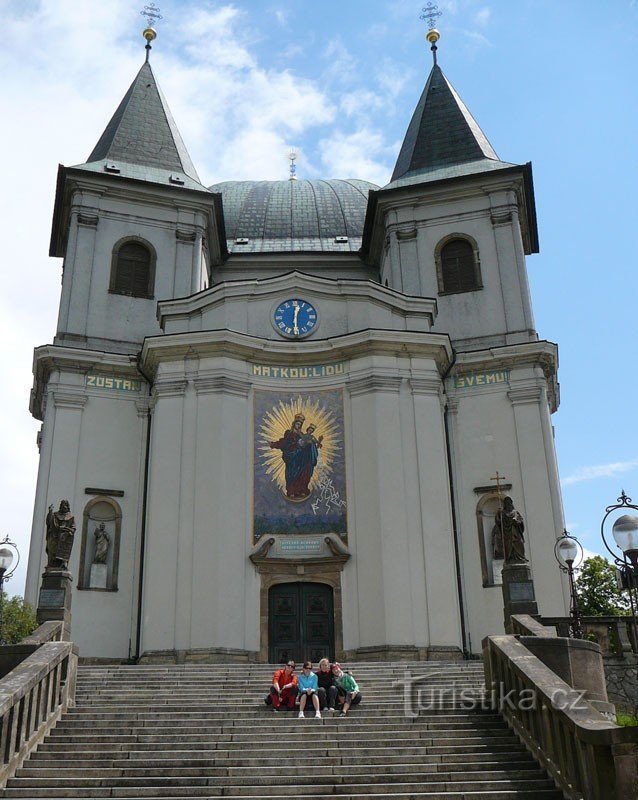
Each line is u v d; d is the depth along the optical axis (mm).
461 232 33594
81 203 32969
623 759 10836
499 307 32094
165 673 19641
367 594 26406
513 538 21234
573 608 19703
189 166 36344
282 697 16672
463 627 27562
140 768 13406
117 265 32656
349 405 28969
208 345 28734
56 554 20500
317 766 13422
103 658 27000
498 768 13242
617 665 19094
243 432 28312
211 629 25406
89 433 29547
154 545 26625
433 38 40188
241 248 38938
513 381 30188
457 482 29359
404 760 13617
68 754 13977
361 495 27609
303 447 28625
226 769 13266
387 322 30328
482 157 35531
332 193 42375
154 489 27391
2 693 13266
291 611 26984
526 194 34750
